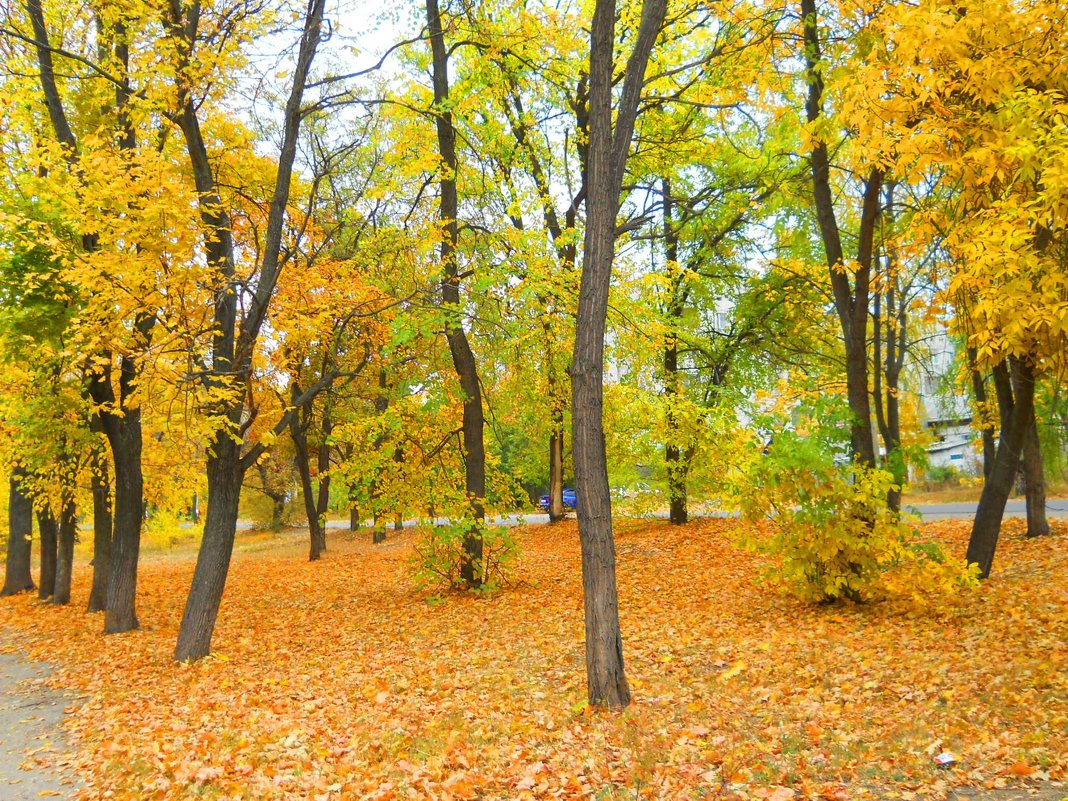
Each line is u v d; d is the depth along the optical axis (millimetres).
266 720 6285
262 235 12148
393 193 13781
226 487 9852
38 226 9766
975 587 8250
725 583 11938
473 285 11461
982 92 6449
